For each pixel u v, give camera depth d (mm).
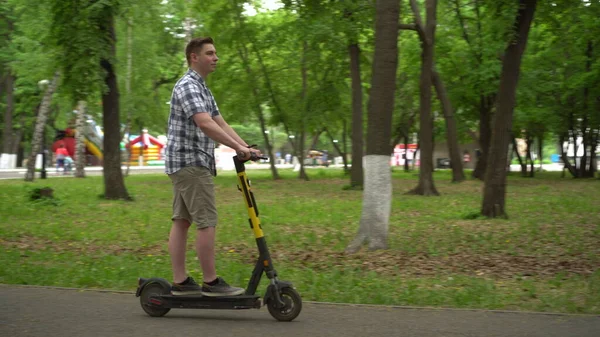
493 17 14492
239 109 35062
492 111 35344
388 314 5645
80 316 5430
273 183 32000
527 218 15133
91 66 18719
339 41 25281
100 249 10391
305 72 34531
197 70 5531
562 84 34719
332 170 56125
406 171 54812
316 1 15945
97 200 19844
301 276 7734
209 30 32875
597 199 20812
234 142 5309
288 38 32031
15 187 24391
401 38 32500
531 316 5578
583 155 40375
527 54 33625
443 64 32875
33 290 6582
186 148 5438
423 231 12680
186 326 5145
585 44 32312
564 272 8391
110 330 4980
